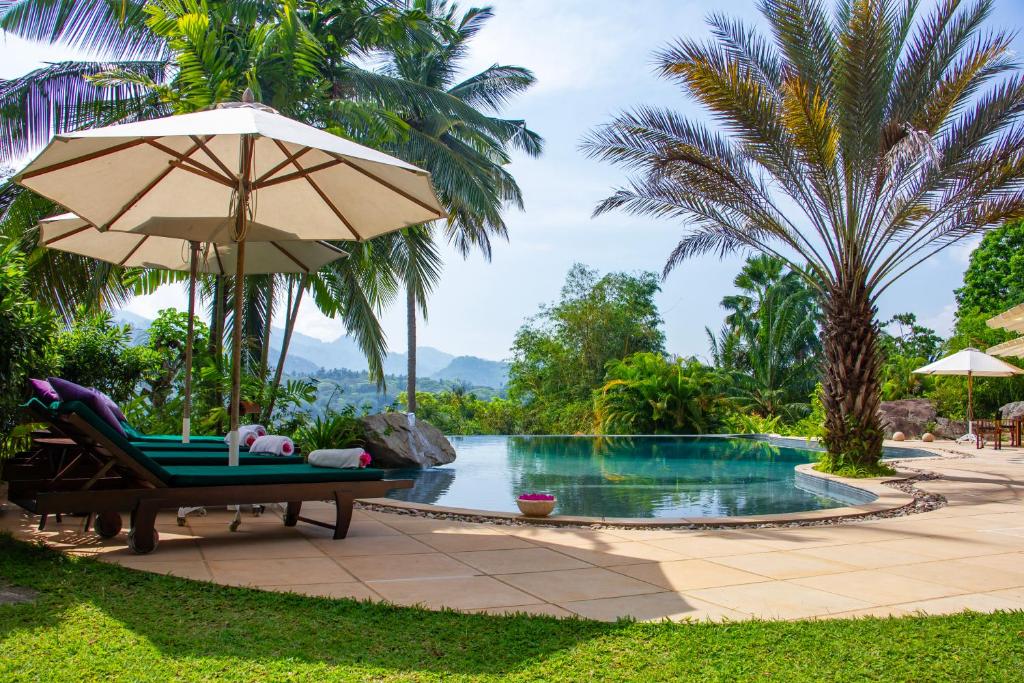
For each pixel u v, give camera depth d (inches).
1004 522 248.1
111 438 169.0
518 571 166.1
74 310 398.3
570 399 1114.7
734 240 446.6
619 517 256.5
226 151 235.3
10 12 422.0
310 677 96.3
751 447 673.0
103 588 136.9
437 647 109.9
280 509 259.3
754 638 116.4
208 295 493.0
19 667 96.3
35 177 196.1
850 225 402.6
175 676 95.1
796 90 361.4
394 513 256.5
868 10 362.6
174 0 381.1
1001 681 100.3
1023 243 1165.1
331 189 237.3
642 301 1216.2
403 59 682.2
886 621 127.1
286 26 394.9
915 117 391.5
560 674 100.4
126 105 433.4
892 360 995.3
